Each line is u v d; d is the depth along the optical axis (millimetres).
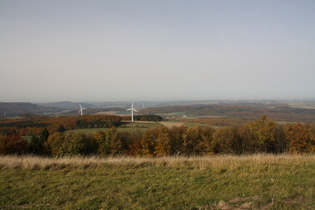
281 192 6566
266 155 13266
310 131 29500
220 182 7723
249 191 6793
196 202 6094
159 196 6539
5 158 11016
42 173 9102
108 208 5766
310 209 5531
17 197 6520
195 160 11422
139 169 9719
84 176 8656
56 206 5934
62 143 32781
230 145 32250
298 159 11117
